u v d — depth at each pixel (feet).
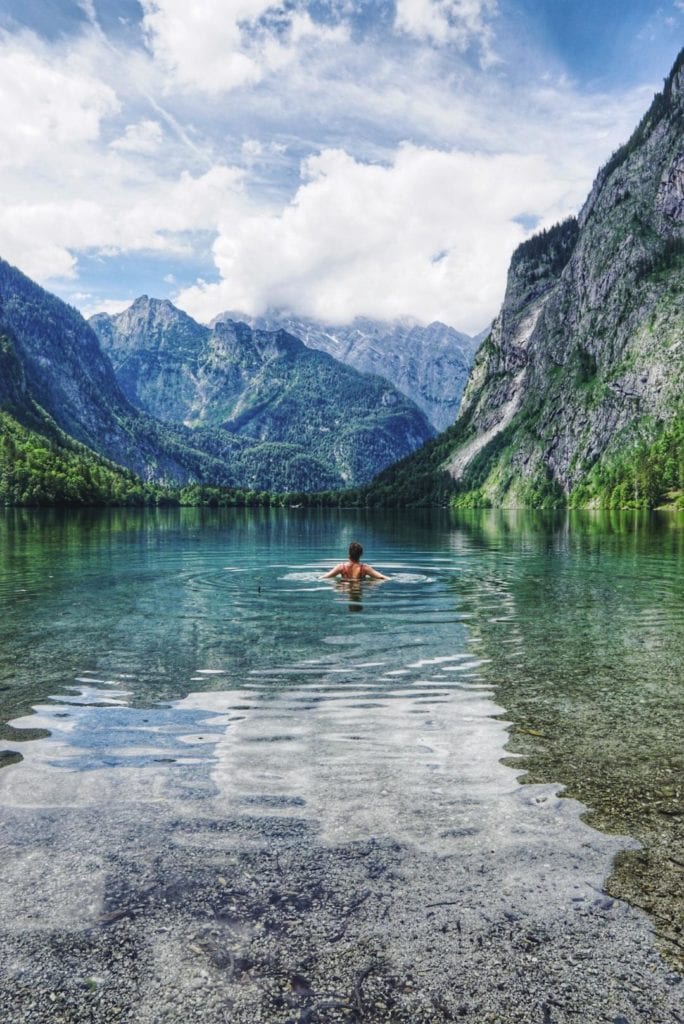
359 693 28.07
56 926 12.62
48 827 16.37
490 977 11.34
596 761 20.67
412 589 61.87
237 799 17.92
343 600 54.70
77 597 56.03
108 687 28.86
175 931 12.48
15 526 211.61
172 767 20.17
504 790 18.53
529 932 12.46
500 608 50.49
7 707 26.11
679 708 25.93
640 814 17.15
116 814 17.06
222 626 43.06
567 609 50.37
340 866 14.62
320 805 17.58
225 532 186.09
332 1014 10.48
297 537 159.63
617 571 79.41
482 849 15.37
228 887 13.85
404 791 18.48
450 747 21.84
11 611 48.75
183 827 16.37
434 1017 10.43
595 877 14.26
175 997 10.88
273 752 21.39
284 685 29.14
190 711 25.62
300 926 12.63
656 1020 10.36
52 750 21.58
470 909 13.14
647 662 33.47
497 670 31.83
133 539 144.97
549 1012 10.53
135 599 55.11
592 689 28.66
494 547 124.98
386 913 13.01
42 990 11.05
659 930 12.53
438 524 277.44
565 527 244.01
